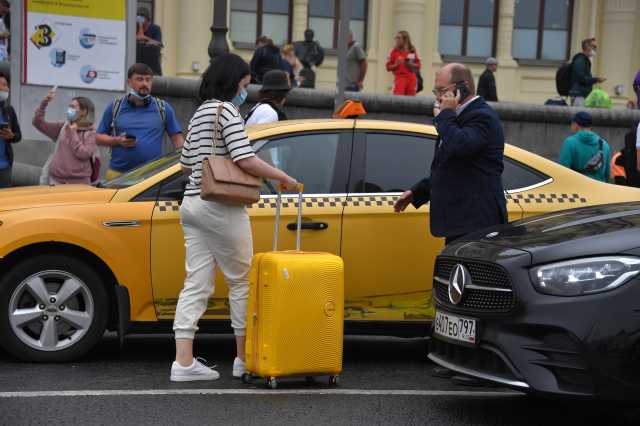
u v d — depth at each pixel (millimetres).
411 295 7762
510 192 7906
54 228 7281
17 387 6773
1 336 7387
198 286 6930
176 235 7477
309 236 7602
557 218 6562
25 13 12547
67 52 12695
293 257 6672
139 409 6285
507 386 5723
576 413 6477
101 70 12789
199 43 24797
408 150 7953
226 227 6781
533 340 5645
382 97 15859
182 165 6996
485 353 5930
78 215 7367
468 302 6090
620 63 28062
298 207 7078
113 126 10359
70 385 6867
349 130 7910
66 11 12633
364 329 7746
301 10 25859
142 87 10273
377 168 7859
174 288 7488
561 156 13008
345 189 7762
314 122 7934
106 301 7500
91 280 7441
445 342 6277
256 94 15305
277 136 7797
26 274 7367
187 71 24734
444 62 27078
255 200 6699
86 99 10414
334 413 6309
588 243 5703
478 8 27422
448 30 27422
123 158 10320
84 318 7477
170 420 6055
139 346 8414
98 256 7367
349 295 7688
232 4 25641
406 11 26422
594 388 5457
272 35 25891
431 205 7352
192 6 24703
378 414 6328
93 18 12703
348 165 7824
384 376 7488
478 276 6062
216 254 6887
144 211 7453
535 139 16672
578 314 5500
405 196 7566
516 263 5793
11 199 7504
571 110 16734
